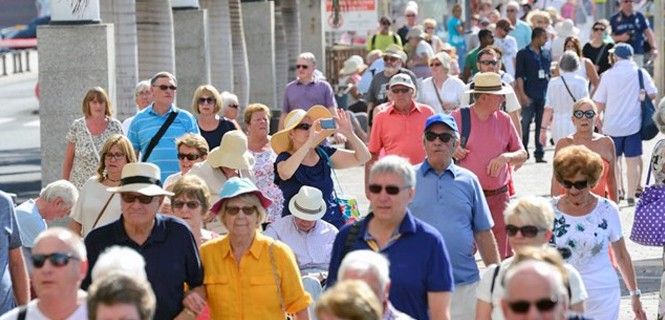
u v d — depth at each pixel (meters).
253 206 17.20
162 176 26.30
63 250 14.64
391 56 39.41
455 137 18.98
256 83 54.94
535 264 12.39
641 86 35.50
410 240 16.53
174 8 44.66
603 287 18.77
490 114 23.69
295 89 36.25
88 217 21.31
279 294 17.28
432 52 45.94
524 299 12.24
